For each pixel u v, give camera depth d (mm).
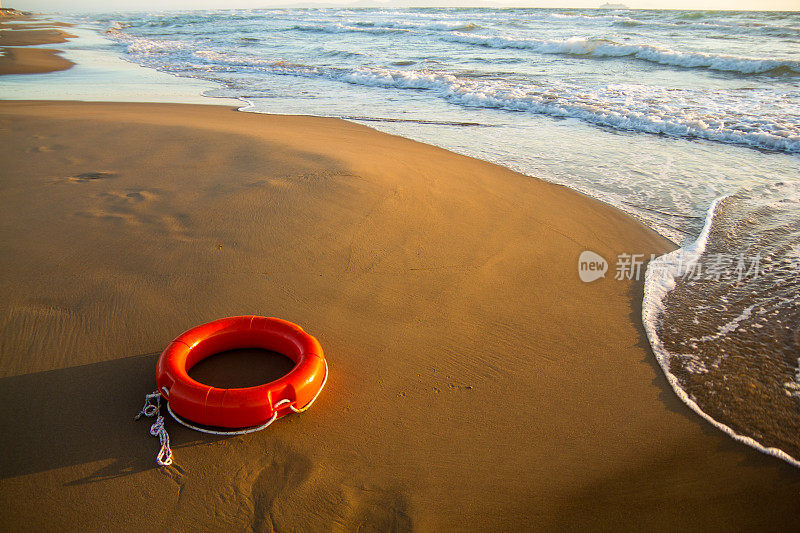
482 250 4469
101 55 21703
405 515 2191
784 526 2193
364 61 17250
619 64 15172
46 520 2125
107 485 2277
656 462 2494
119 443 2484
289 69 16281
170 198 5055
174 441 2506
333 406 2764
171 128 7742
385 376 2996
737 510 2262
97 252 4074
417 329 3410
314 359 2738
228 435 2549
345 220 4742
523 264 4301
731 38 19516
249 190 5195
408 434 2604
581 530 2162
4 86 13461
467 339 3338
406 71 14617
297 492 2271
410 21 33812
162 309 3445
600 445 2588
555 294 3902
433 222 4875
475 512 2221
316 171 5727
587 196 5855
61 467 2352
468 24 27531
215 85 13898
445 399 2840
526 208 5414
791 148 7488
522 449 2545
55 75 15875
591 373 3092
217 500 2225
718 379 3062
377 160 6465
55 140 7059
